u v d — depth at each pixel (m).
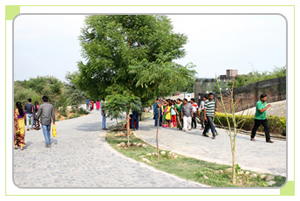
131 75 11.17
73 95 29.89
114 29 11.14
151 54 11.50
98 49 10.84
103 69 11.46
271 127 10.65
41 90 29.55
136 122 13.50
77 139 10.66
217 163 6.45
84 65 12.00
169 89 11.38
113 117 9.56
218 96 21.61
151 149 8.44
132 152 8.00
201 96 22.41
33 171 6.01
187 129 13.09
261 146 8.34
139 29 11.46
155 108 14.93
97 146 9.08
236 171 5.66
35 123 14.15
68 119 23.20
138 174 5.73
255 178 5.39
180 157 7.28
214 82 23.58
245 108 18.81
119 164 6.59
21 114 8.56
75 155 7.66
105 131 13.34
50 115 9.00
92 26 11.81
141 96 11.95
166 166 6.38
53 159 7.16
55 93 29.02
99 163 6.71
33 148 8.77
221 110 20.44
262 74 25.52
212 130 10.06
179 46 11.71
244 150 7.83
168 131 12.49
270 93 17.28
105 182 5.20
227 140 9.66
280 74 22.19
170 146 8.84
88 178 5.47
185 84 7.86
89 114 29.36
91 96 13.32
